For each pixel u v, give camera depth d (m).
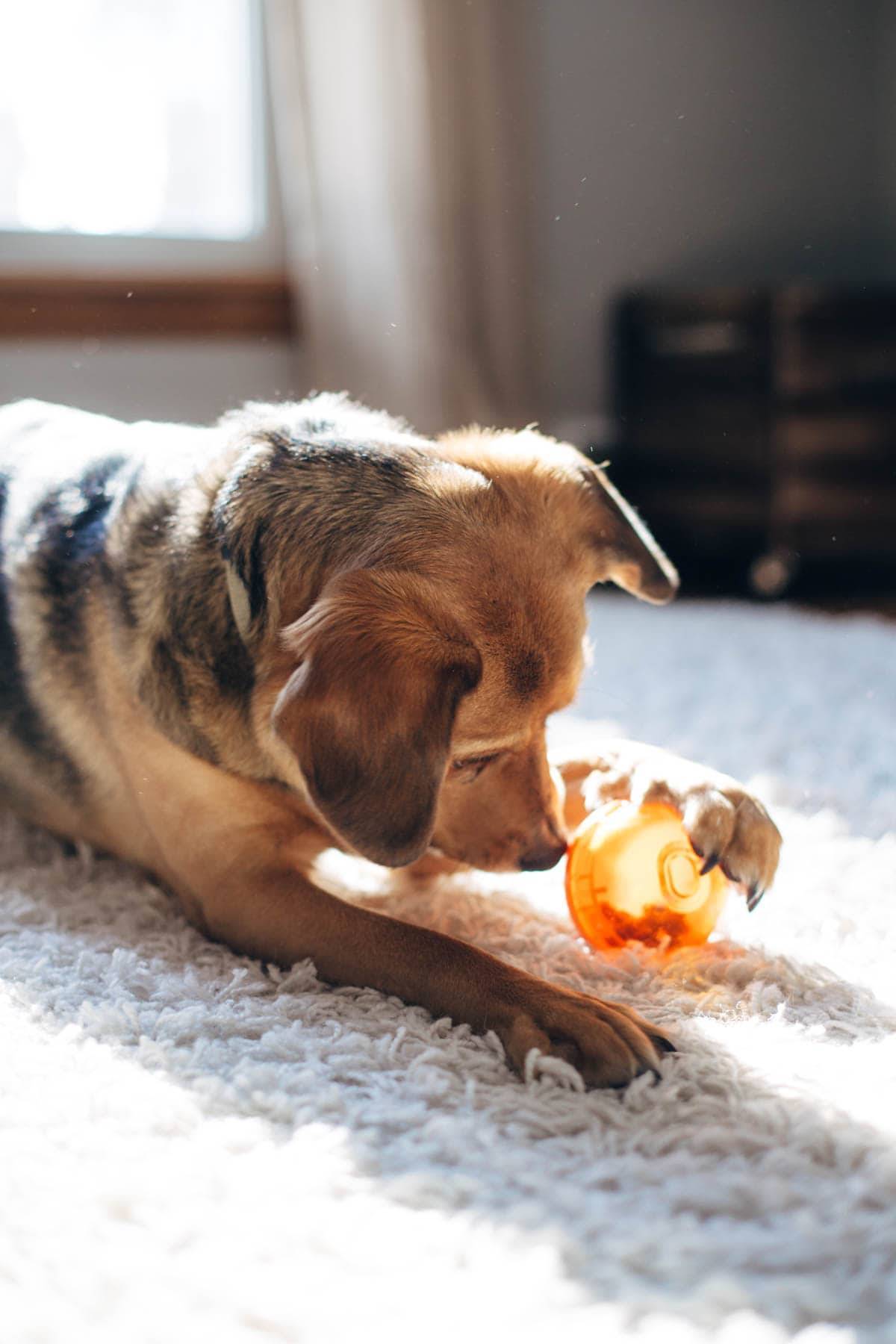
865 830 2.24
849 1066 1.35
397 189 5.13
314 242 5.18
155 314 5.12
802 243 6.26
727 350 5.01
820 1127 1.21
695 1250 1.01
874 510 5.00
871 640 3.94
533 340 5.75
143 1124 1.23
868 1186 1.11
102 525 1.95
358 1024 1.46
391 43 5.06
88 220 5.14
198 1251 1.02
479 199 5.34
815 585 5.02
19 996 1.52
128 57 5.14
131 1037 1.43
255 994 1.58
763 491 4.99
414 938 1.56
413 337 5.21
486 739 1.56
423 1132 1.22
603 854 1.65
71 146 5.08
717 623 4.30
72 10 5.02
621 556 1.76
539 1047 1.36
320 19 5.03
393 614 1.45
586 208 5.81
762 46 6.04
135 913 1.88
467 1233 1.04
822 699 3.21
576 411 5.91
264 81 5.26
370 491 1.63
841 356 4.88
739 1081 1.31
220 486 1.76
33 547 2.04
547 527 1.66
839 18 6.15
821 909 1.86
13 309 4.88
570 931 1.79
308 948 1.62
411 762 1.39
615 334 5.59
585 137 5.77
